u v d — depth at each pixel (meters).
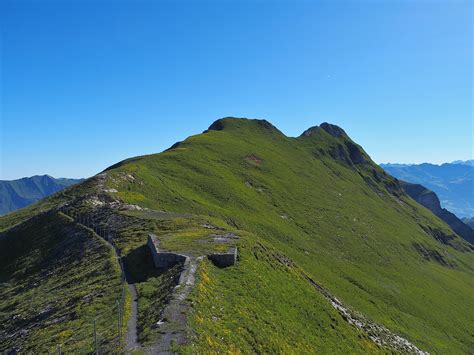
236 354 25.20
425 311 91.38
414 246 151.62
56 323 32.75
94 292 36.69
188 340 23.73
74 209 77.88
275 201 130.00
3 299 50.31
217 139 171.50
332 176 199.00
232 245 46.19
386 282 101.75
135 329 26.47
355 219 145.62
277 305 38.09
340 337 40.09
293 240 102.44
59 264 55.44
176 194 97.25
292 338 33.09
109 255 48.62
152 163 119.19
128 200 84.12
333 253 109.56
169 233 54.00
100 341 25.45
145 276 38.50
